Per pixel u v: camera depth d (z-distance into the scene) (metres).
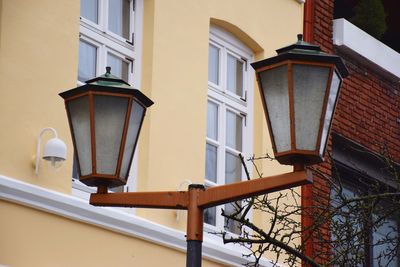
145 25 15.05
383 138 19.84
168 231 14.38
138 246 14.04
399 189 14.58
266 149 16.78
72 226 13.20
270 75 9.42
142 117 9.95
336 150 18.95
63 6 13.48
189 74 15.47
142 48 14.97
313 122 9.30
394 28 22.47
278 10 17.56
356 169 18.06
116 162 9.72
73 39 13.54
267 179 9.52
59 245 12.99
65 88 13.34
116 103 9.74
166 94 15.02
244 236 14.75
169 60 15.16
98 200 9.85
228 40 16.67
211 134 16.09
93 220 13.41
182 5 15.54
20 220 12.57
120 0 14.84
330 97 9.41
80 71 14.02
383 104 20.02
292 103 9.30
